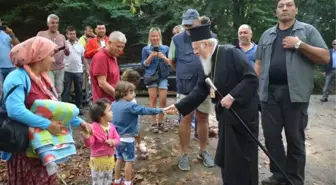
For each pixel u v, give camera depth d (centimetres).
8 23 1323
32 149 218
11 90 210
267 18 1256
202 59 288
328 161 436
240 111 277
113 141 313
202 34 283
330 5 1380
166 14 1259
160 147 470
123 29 1322
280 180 349
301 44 308
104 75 341
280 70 326
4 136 204
